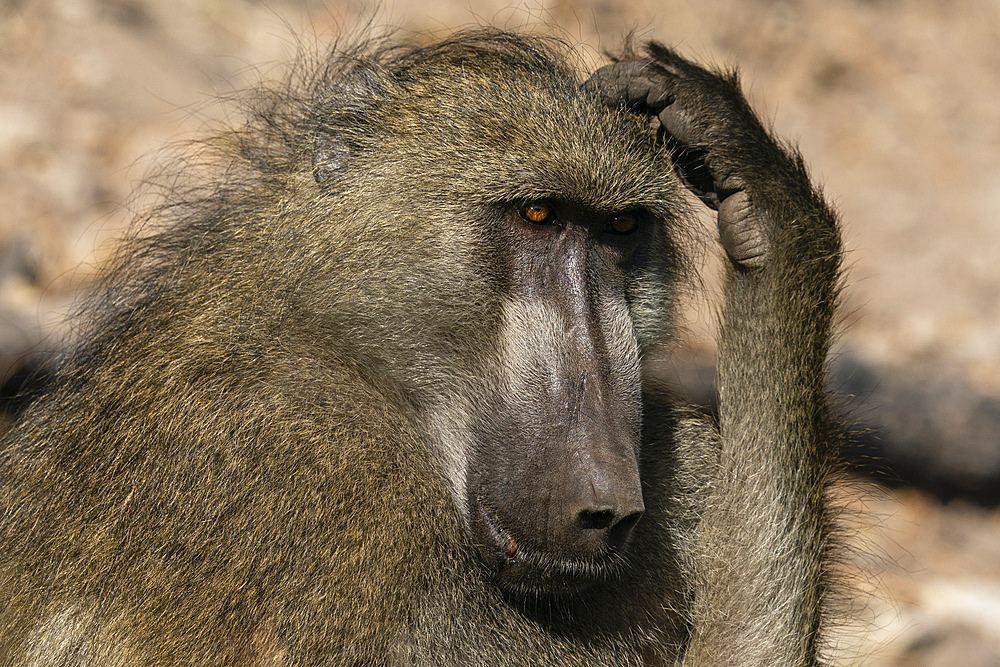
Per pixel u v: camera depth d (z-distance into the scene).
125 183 17.25
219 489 6.36
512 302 6.79
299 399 6.63
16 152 17.16
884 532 14.41
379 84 7.48
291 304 6.88
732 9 23.92
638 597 7.13
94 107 18.36
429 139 6.99
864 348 18.05
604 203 6.85
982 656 11.80
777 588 7.23
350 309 6.85
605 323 6.78
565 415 6.48
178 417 6.59
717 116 7.30
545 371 6.60
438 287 6.81
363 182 6.96
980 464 15.34
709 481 7.61
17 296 14.84
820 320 7.46
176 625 6.24
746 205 7.31
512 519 6.52
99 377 7.16
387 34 11.24
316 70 9.05
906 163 22.80
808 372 7.39
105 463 6.77
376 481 6.49
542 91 7.13
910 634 11.81
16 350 13.25
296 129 7.90
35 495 7.14
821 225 7.54
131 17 20.16
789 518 7.32
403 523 6.45
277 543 6.25
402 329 6.86
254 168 7.82
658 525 7.31
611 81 7.34
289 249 6.96
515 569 6.53
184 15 20.75
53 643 6.70
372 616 6.20
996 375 17.95
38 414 7.68
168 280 7.38
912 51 25.08
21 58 18.77
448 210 6.82
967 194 22.50
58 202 16.64
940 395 15.71
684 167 7.54
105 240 15.45
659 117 7.32
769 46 23.77
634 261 7.26
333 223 6.92
